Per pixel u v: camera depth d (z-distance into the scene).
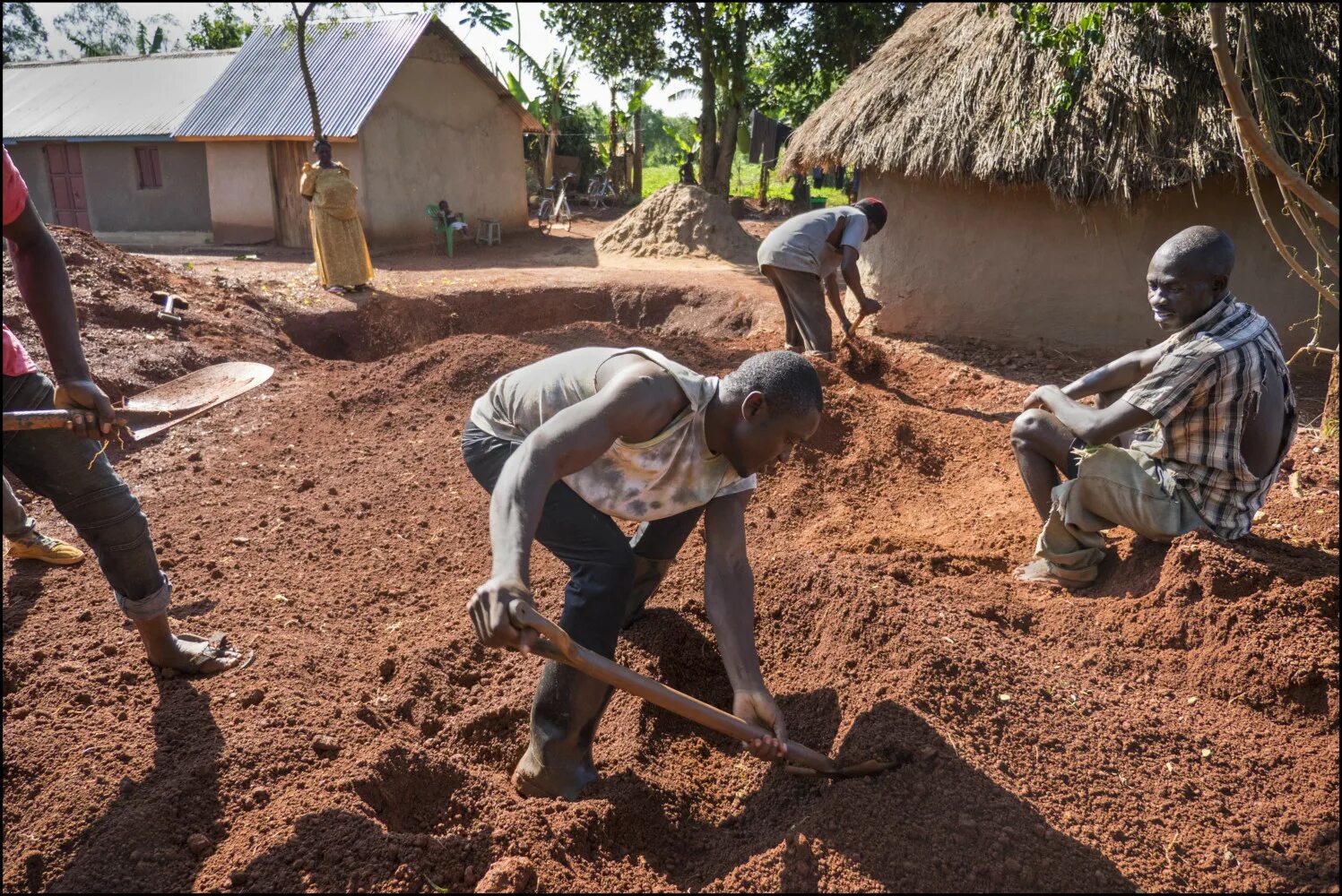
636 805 2.59
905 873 2.23
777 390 2.35
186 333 7.13
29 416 2.53
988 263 7.83
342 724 2.82
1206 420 3.37
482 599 2.04
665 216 14.95
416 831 2.58
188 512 4.47
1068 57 6.74
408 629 3.52
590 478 2.54
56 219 18.41
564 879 2.28
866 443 5.37
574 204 24.02
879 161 7.60
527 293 10.67
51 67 20.00
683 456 2.52
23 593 3.64
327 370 7.17
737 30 20.19
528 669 3.25
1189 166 6.47
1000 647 3.10
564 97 23.98
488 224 16.53
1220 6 2.90
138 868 2.25
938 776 2.46
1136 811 2.47
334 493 4.70
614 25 20.75
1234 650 3.00
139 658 3.15
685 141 25.45
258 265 12.82
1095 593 3.63
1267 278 7.04
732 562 2.80
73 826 2.40
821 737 2.84
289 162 15.35
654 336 7.23
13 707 2.94
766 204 23.98
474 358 6.22
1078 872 2.25
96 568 3.83
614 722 3.01
